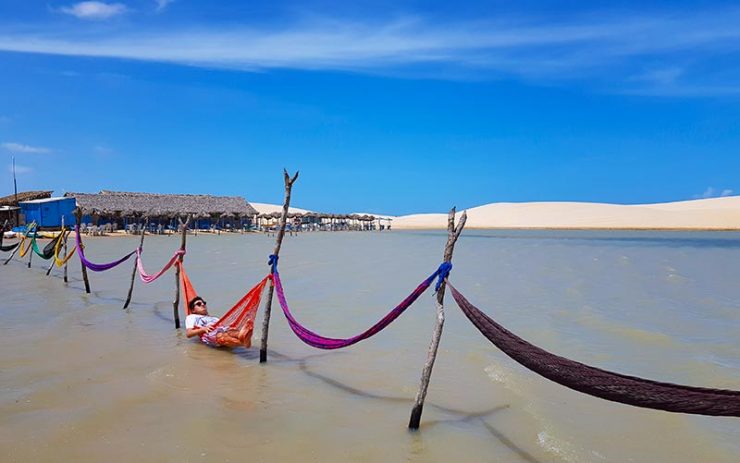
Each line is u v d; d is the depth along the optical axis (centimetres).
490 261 2622
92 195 5562
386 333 1041
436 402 681
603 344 945
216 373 784
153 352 891
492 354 893
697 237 5716
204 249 3381
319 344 716
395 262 2566
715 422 629
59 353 870
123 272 2020
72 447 529
